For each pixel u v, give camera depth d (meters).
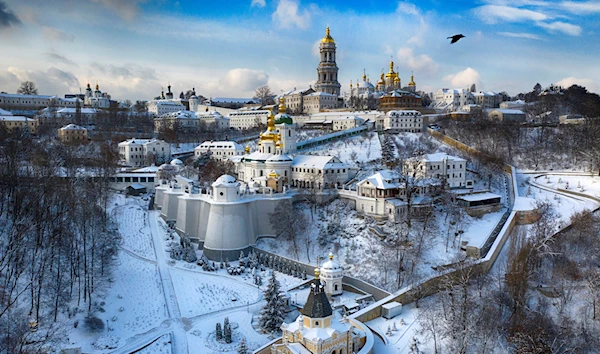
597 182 156.12
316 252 126.56
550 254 106.44
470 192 146.38
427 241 120.75
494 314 84.50
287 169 166.75
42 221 106.81
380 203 132.75
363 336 77.56
